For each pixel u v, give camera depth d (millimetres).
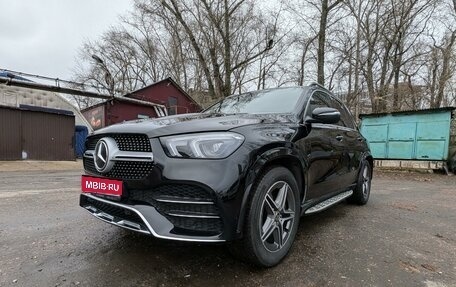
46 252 2551
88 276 2127
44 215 3764
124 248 2629
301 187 2674
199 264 2328
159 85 23219
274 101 3240
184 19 20844
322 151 2998
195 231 1958
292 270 2281
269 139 2240
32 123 15242
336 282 2119
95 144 2490
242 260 2242
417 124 11078
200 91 25594
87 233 3027
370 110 20547
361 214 4082
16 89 16516
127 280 2074
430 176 9969
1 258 2432
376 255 2631
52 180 7941
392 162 11641
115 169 2197
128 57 35812
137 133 2088
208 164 1939
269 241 2350
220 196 1900
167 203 1993
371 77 20312
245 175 1997
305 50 22250
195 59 22641
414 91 20641
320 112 2801
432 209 4598
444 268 2410
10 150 14438
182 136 2027
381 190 6613
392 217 3975
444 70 19469
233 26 20641
